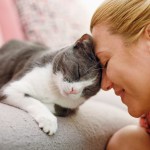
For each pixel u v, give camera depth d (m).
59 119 1.12
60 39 2.12
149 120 1.25
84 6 2.49
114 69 1.07
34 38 2.07
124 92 1.11
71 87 1.24
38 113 1.06
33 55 1.49
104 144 1.21
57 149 0.99
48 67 1.29
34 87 1.23
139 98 1.08
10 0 2.13
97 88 1.33
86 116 1.24
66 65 1.28
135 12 1.06
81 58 1.30
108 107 1.44
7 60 1.58
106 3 1.12
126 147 1.20
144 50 1.04
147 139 1.23
